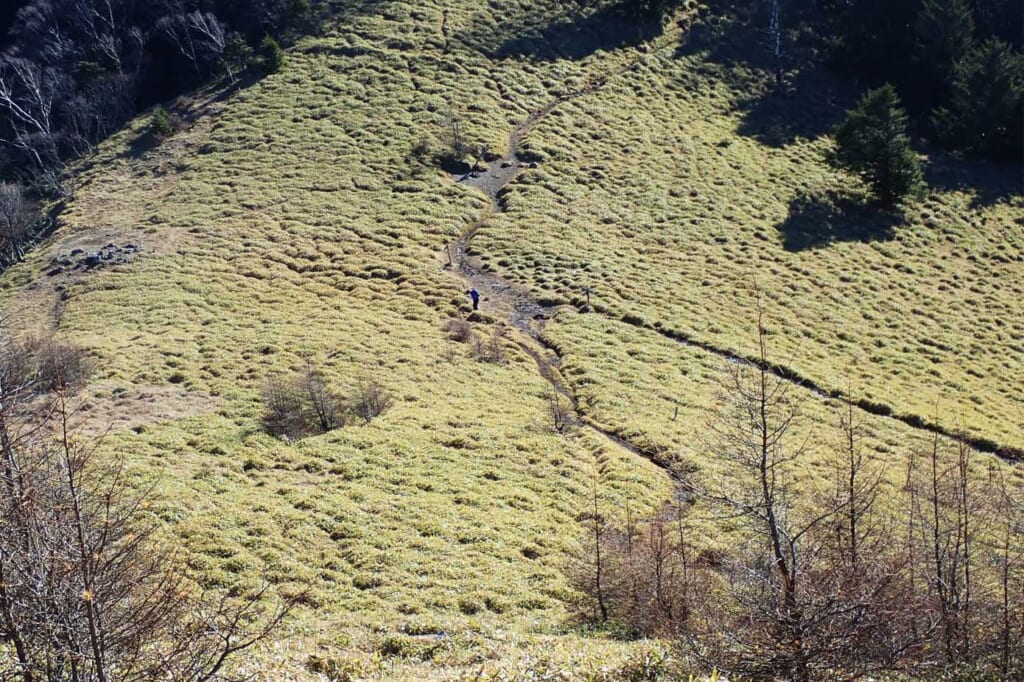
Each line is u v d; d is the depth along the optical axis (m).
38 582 12.01
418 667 19.72
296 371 44.91
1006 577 17.38
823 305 58.25
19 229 65.62
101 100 84.94
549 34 91.94
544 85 84.50
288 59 86.94
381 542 29.80
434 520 31.33
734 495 16.30
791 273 61.81
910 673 15.88
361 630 23.30
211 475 34.00
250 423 39.28
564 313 54.12
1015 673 16.39
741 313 56.19
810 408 44.53
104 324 51.44
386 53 86.81
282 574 27.52
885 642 14.77
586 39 91.94
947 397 48.66
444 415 40.72
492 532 30.64
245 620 23.62
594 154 75.00
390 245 61.28
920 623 15.66
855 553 15.88
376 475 34.78
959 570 18.48
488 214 66.75
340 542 29.91
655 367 48.09
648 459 38.25
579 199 68.31
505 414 41.47
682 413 42.88
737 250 64.06
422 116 77.44
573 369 47.44
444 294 55.56
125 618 12.65
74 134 82.31
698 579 22.86
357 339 49.00
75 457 13.57
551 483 35.06
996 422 45.97
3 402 13.67
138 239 62.59
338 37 89.88
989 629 17.03
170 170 72.56
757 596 15.14
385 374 44.97
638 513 32.41
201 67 90.44
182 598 13.76
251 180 69.38
